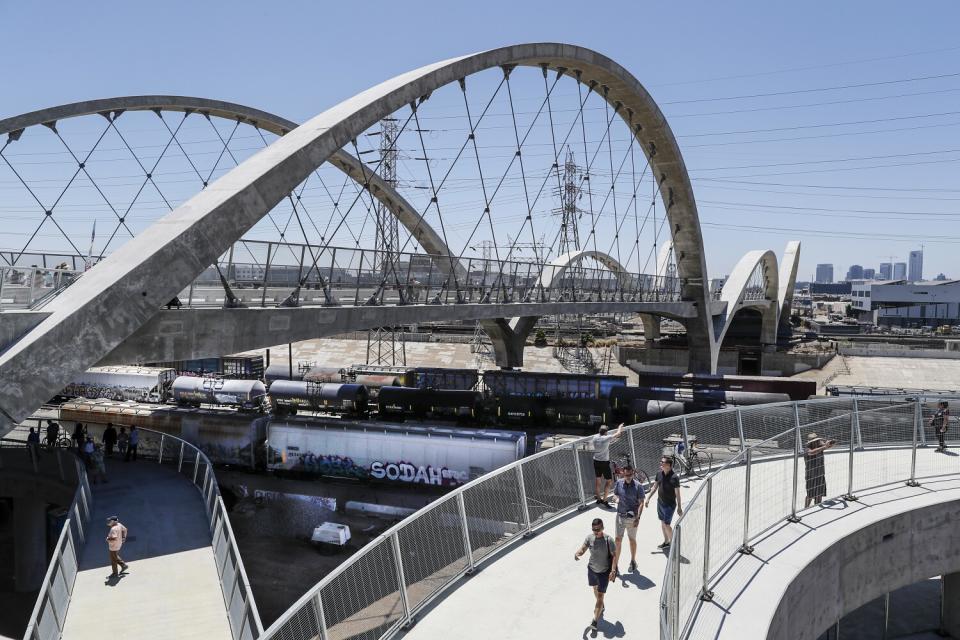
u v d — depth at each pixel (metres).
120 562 17.16
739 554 12.45
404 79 26.78
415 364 75.38
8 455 31.94
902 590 25.58
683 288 61.81
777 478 14.30
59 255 25.75
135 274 17.14
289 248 22.58
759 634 9.51
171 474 27.45
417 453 33.25
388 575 9.80
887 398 19.52
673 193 55.44
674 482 12.34
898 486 17.05
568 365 74.75
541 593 10.84
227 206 19.09
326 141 22.25
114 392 50.28
